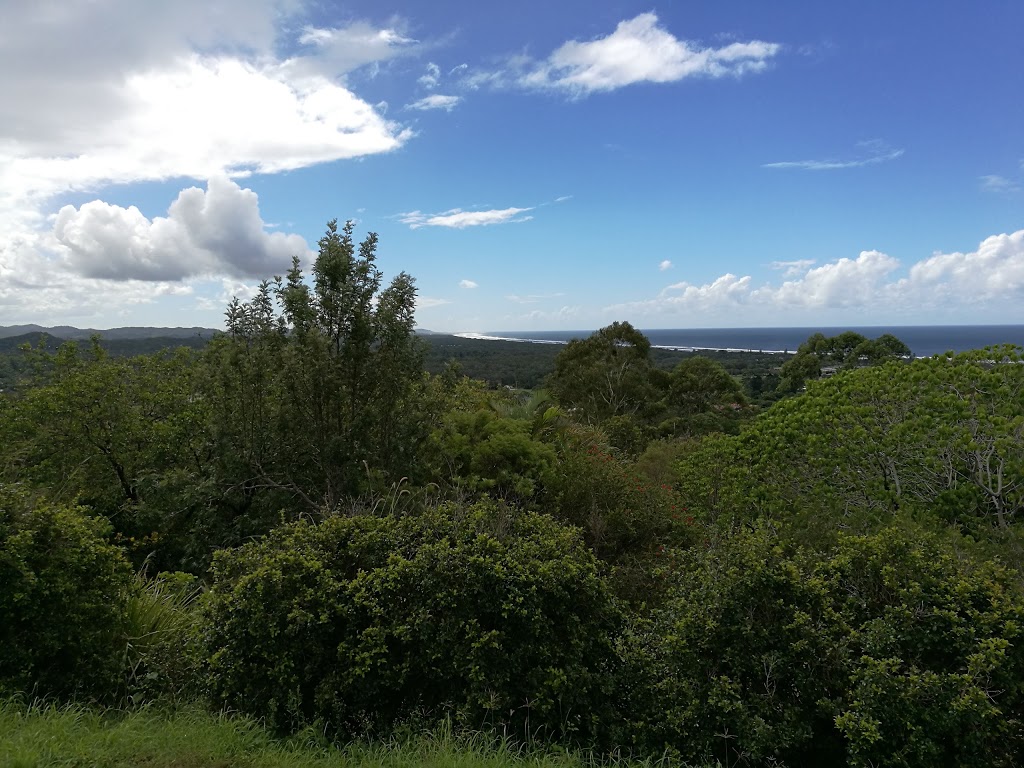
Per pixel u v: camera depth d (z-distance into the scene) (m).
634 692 3.62
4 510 3.65
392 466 7.23
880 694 3.02
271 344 7.07
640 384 29.12
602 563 4.16
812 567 3.87
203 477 7.68
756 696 3.33
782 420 8.42
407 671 3.42
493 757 2.96
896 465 7.35
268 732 3.29
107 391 9.52
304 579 3.66
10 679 3.45
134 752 2.97
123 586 4.16
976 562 4.05
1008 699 3.12
